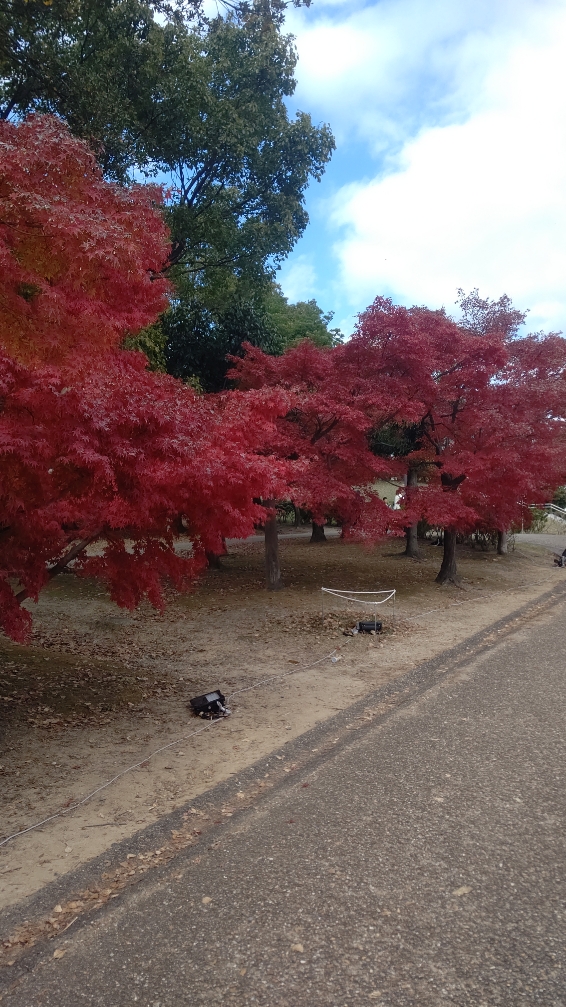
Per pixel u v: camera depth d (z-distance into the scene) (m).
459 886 3.29
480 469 12.02
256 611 11.52
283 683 7.37
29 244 4.35
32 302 4.59
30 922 3.08
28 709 6.15
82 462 4.25
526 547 22.89
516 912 3.07
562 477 15.07
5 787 4.56
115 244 4.26
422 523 24.09
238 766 4.96
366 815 4.09
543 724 5.75
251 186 15.24
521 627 10.52
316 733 5.67
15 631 4.73
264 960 2.78
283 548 21.45
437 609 11.94
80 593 12.83
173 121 13.76
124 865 3.57
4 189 4.16
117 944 2.91
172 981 2.66
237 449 5.69
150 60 13.07
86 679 7.27
